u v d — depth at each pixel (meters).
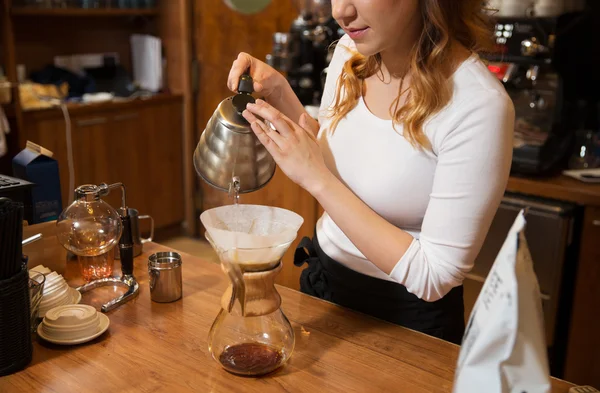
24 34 3.36
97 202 1.30
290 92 1.43
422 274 1.09
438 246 1.09
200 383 1.00
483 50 1.19
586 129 2.60
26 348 1.04
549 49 2.21
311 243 1.48
